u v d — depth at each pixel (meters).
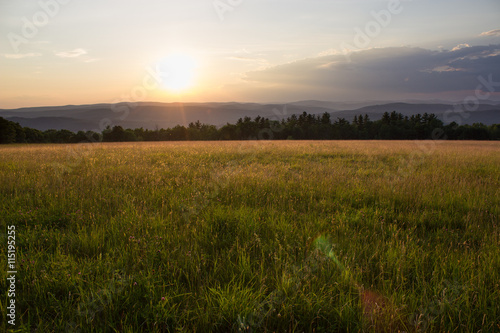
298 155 15.81
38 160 11.91
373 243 3.52
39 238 3.54
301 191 6.25
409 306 2.34
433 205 5.36
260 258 3.15
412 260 3.08
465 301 2.36
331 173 8.99
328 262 2.95
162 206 4.85
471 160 12.73
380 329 2.17
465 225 4.32
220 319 2.19
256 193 6.09
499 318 2.22
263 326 2.12
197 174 8.55
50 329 2.10
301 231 3.86
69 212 4.61
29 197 5.32
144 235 3.58
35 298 2.37
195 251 3.14
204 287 2.59
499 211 4.87
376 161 13.36
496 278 2.68
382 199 5.68
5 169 9.05
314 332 2.14
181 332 2.01
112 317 2.22
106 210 4.73
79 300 2.35
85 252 3.23
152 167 9.74
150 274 2.67
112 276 2.62
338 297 2.47
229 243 3.56
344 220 4.41
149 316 2.23
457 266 2.88
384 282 2.63
